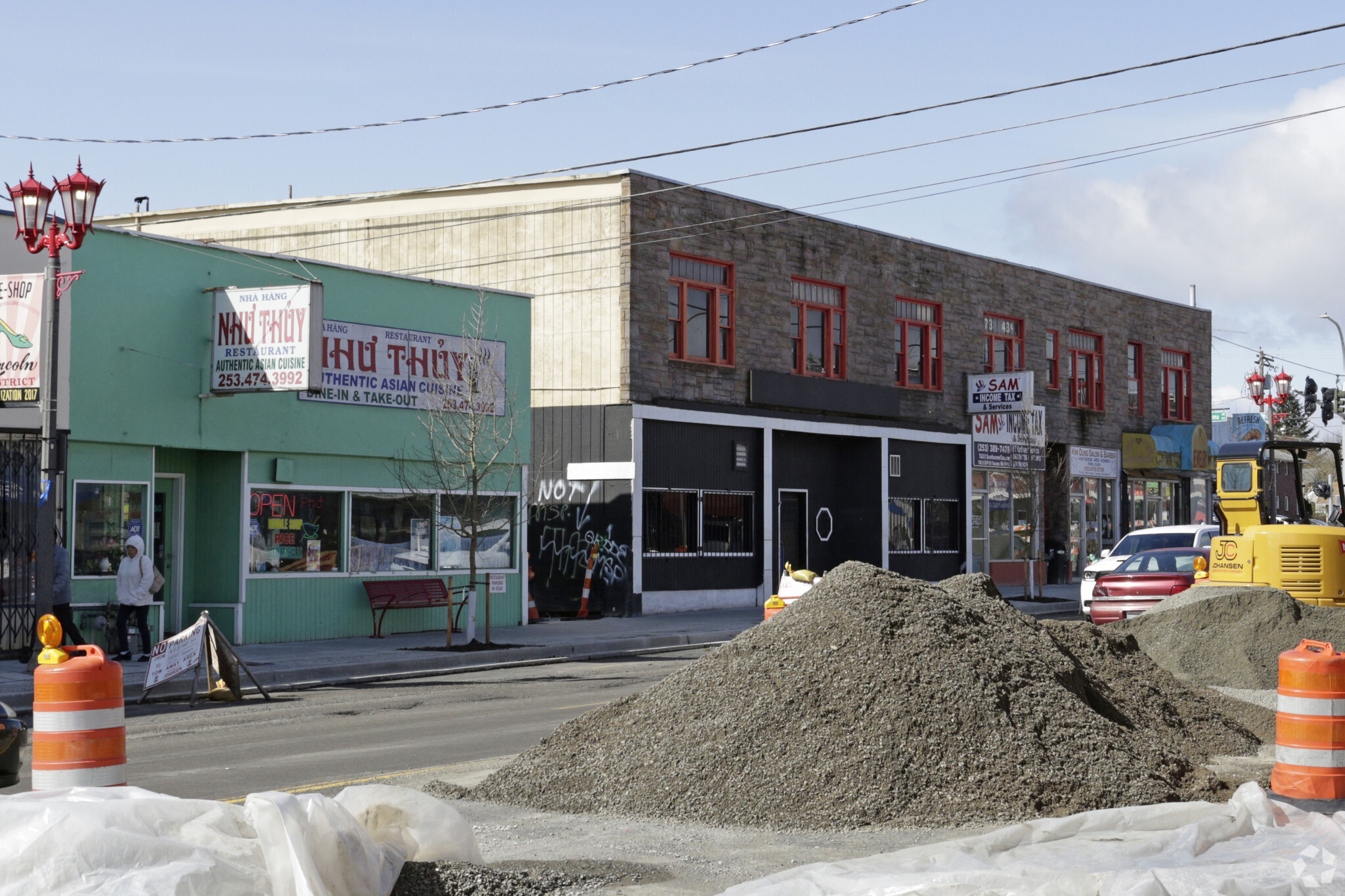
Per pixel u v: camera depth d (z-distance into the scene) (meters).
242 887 5.32
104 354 19.83
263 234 32.50
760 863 7.07
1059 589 38.97
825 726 8.59
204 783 10.20
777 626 9.64
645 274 28.50
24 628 19.02
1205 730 11.13
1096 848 6.28
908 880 5.60
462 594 25.05
